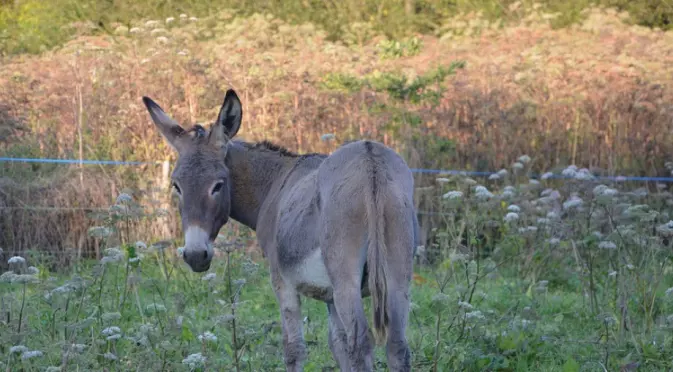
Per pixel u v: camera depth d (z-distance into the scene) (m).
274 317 16.12
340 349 10.84
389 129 22.55
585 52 26.75
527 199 20.14
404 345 9.17
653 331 13.80
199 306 16.02
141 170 21.66
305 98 23.25
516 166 19.97
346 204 9.41
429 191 20.61
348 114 22.86
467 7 43.25
